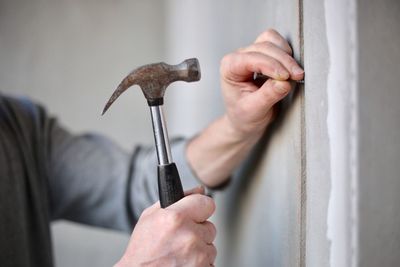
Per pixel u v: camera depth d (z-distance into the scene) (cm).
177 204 62
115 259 190
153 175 109
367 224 50
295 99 64
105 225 120
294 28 63
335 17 50
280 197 72
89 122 192
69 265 191
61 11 189
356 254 50
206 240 63
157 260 61
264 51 65
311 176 58
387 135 50
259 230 88
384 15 49
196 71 64
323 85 53
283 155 70
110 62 191
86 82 191
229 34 109
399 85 50
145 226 63
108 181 116
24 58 189
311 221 59
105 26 190
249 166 96
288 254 68
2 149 101
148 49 191
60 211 120
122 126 193
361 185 49
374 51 48
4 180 100
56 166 116
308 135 59
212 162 96
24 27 188
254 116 73
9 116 107
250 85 73
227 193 118
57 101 191
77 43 190
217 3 120
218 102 120
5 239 98
